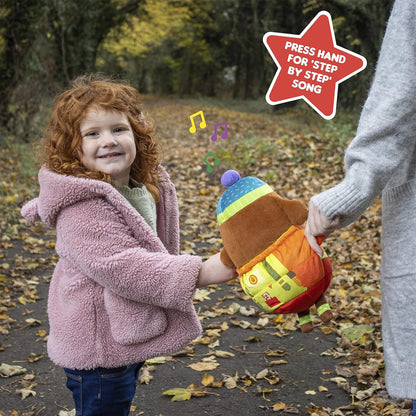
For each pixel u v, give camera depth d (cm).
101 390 196
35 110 1282
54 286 203
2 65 1282
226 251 178
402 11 157
